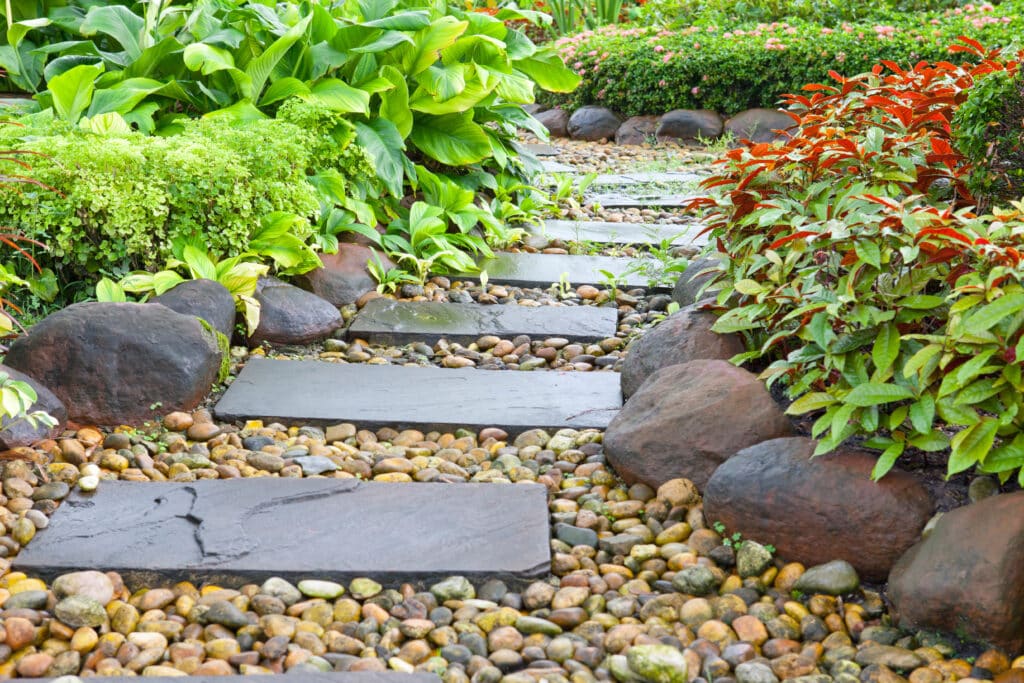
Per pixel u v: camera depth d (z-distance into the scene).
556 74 5.81
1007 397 2.33
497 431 3.16
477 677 2.06
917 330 2.73
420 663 2.13
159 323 3.22
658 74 9.00
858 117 3.94
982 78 3.19
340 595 2.32
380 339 3.94
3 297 3.69
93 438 2.99
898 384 2.53
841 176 3.30
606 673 2.10
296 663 2.07
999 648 2.08
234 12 4.71
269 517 2.57
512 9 5.87
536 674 2.08
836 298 2.65
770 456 2.51
